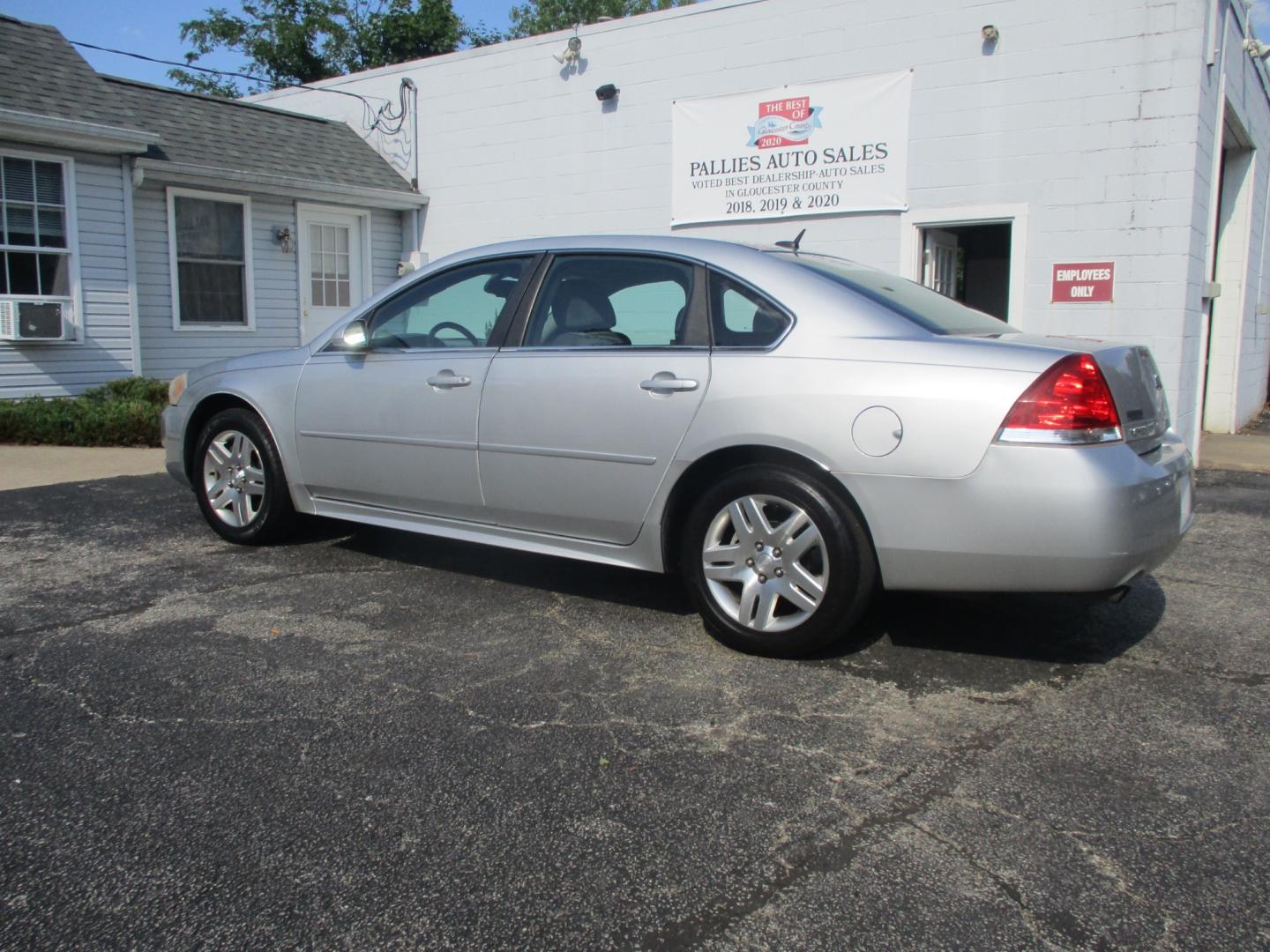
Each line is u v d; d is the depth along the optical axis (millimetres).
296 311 13055
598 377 3971
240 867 2334
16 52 10633
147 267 11469
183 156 11430
